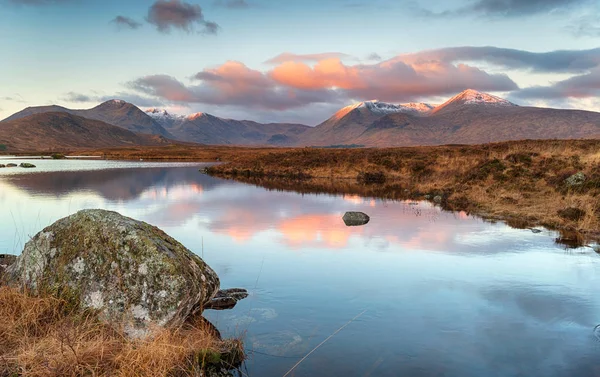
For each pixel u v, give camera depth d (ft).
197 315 25.17
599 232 50.83
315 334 23.67
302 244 46.26
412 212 70.79
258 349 21.90
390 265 37.86
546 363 20.52
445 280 33.40
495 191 82.64
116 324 20.99
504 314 26.55
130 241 22.61
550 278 33.94
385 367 20.13
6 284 24.59
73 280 22.80
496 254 41.78
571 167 81.76
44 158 422.82
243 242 47.21
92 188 111.45
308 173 166.20
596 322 25.38
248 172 182.09
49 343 18.49
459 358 21.01
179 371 18.49
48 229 24.98
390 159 157.48
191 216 65.51
